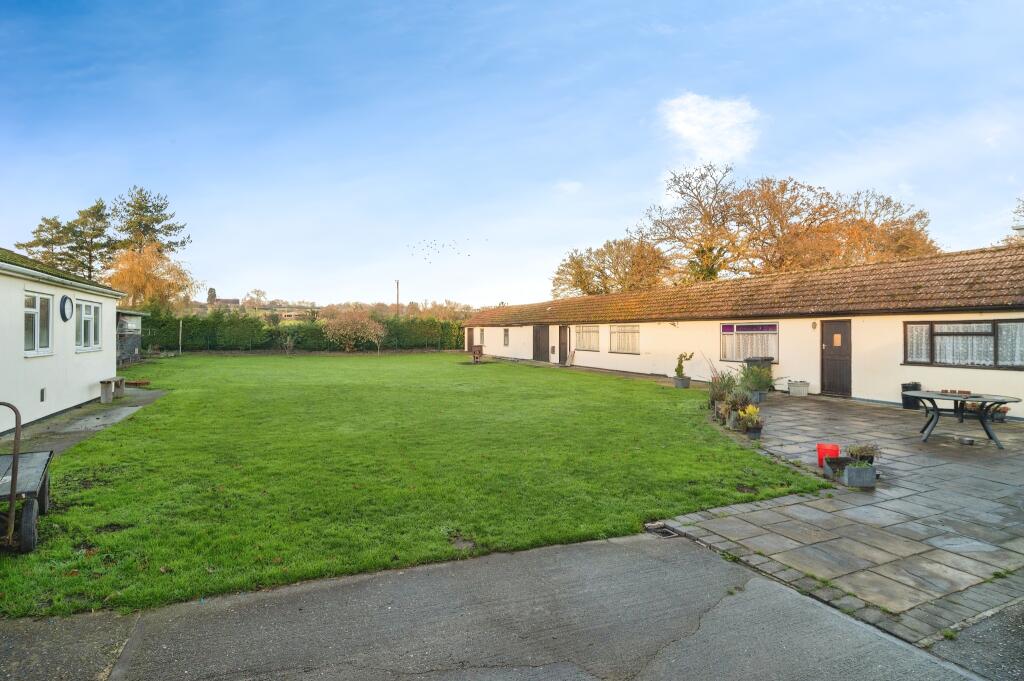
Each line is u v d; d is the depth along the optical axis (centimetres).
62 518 542
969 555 500
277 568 445
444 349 4353
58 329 1214
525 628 373
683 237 3547
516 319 3484
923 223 3706
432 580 439
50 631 359
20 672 317
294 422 1107
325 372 2378
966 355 1293
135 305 3616
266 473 719
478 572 455
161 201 4647
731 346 1927
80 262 4206
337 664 331
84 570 438
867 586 439
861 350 1515
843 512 614
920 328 1380
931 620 389
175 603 398
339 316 4012
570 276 4647
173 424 1073
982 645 359
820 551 506
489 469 750
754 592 428
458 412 1259
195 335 3566
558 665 333
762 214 3328
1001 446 940
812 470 792
